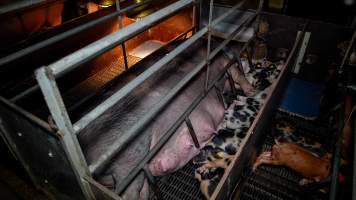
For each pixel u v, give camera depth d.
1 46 3.73
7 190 2.47
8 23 3.80
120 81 3.04
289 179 2.92
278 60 4.25
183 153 2.63
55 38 2.23
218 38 4.52
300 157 2.73
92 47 1.29
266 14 4.10
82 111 2.65
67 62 1.19
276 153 2.84
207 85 2.94
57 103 1.23
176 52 2.09
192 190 2.63
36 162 2.05
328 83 3.90
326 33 3.77
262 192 2.79
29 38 3.20
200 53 3.74
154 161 2.43
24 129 1.75
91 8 5.05
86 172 1.59
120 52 4.64
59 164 1.74
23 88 3.04
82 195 1.87
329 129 3.39
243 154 2.19
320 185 2.58
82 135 2.29
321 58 3.99
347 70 3.37
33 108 3.14
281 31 4.13
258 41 4.24
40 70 1.11
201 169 2.70
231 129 3.17
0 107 1.81
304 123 3.54
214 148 2.95
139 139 2.41
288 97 4.00
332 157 2.96
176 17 4.84
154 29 5.17
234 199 2.63
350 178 2.50
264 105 2.44
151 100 2.75
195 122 2.78
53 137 1.49
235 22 4.34
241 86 3.68
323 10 4.30
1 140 2.70
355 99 3.12
